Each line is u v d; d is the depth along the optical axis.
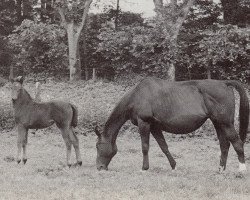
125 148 18.77
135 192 10.27
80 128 23.00
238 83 12.83
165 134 21.91
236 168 14.20
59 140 20.83
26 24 44.75
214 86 12.71
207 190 10.38
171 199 9.65
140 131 13.09
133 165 14.76
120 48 41.72
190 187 10.82
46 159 15.92
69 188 10.78
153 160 15.98
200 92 12.77
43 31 44.16
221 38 40.19
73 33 44.84
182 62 44.78
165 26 39.78
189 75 48.56
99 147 13.32
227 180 11.56
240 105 12.80
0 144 19.78
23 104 14.35
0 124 23.62
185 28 51.00
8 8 56.09
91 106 25.28
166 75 40.22
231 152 17.94
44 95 32.09
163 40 39.22
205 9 50.59
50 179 12.02
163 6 41.75
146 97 12.98
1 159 15.77
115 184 11.25
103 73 53.50
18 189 10.75
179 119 12.72
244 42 41.31
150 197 9.80
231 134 12.66
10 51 53.56
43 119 14.28
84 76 55.62
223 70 43.56
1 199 9.75
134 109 13.16
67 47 46.72
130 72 41.75
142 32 40.88
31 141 20.48
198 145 19.72
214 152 17.92
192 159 16.23
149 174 12.77
